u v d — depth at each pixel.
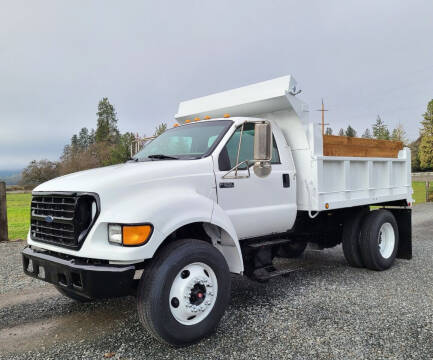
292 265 6.88
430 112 49.34
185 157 4.51
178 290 3.58
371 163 6.39
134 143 6.09
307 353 3.45
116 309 4.71
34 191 4.20
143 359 3.40
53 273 3.67
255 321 4.20
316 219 6.11
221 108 5.81
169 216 3.59
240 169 4.62
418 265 6.79
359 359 3.32
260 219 4.80
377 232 6.27
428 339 3.69
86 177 3.81
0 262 7.01
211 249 3.81
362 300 4.84
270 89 5.30
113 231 3.43
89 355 3.50
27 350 3.61
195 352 3.52
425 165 49.66
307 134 5.34
